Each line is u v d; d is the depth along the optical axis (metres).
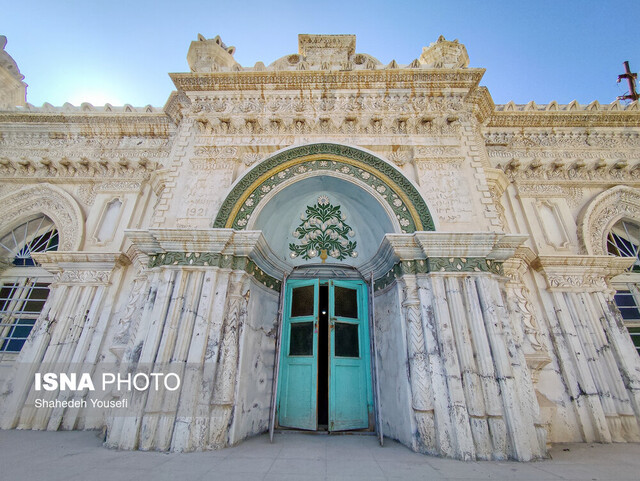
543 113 7.00
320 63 6.70
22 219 6.95
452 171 5.49
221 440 3.76
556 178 6.66
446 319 4.20
